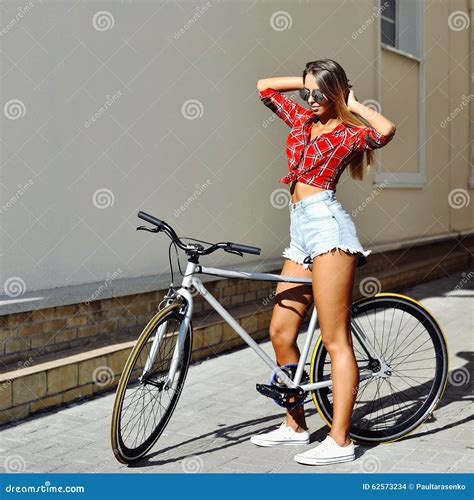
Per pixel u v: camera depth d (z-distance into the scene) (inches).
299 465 149.9
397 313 165.8
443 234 466.3
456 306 334.6
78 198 212.8
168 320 150.6
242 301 274.7
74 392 189.2
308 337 158.2
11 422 173.8
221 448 159.3
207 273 154.0
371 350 164.4
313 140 151.5
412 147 422.6
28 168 197.0
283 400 155.9
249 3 282.4
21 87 194.4
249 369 224.7
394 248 387.2
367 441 160.1
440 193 462.6
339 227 149.7
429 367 166.7
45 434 166.4
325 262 149.8
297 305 159.0
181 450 158.1
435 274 420.8
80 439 163.6
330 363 156.4
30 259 198.7
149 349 148.5
